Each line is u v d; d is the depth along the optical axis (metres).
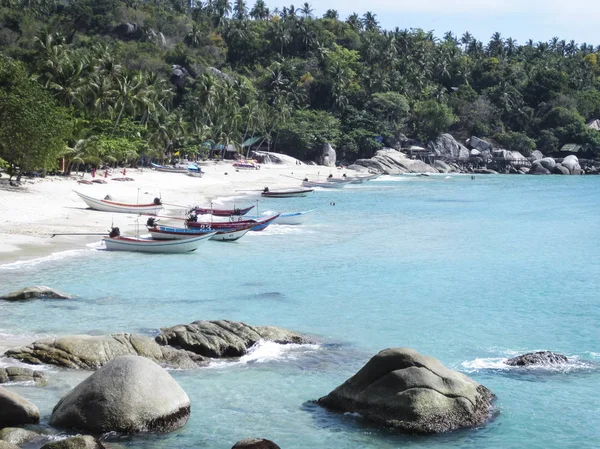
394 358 20.09
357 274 42.81
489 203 97.69
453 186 131.75
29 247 45.59
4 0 194.12
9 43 174.00
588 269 46.31
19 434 17.48
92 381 18.70
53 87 94.00
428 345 28.31
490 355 27.14
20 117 66.31
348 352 26.88
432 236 61.75
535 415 20.92
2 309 30.92
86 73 102.12
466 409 19.42
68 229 52.91
